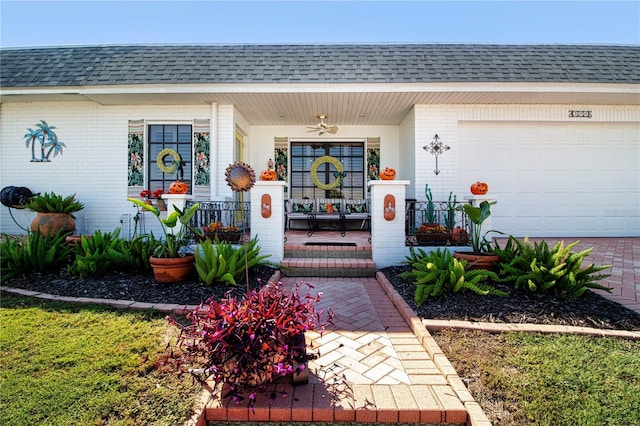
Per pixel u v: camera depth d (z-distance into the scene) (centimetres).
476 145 783
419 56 746
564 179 790
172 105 756
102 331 289
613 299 367
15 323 304
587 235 790
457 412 195
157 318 320
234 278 429
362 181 966
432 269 371
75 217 752
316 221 895
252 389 209
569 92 682
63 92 684
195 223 615
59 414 188
